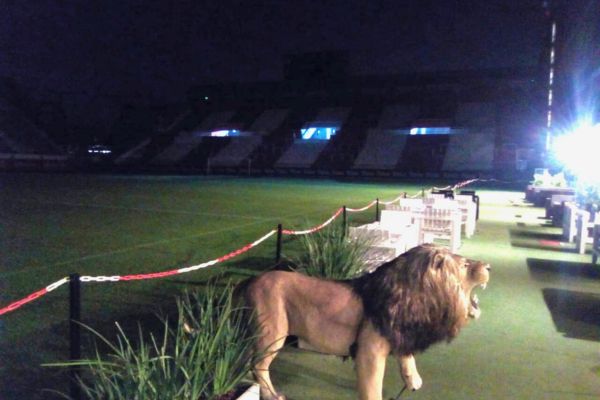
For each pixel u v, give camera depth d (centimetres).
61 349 512
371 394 335
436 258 323
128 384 299
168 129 7719
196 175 5069
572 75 2388
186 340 349
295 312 362
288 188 3250
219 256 1003
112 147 7656
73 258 961
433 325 320
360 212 1838
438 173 5434
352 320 344
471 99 6994
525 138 5953
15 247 1065
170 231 1320
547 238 1350
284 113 7588
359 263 631
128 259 961
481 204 2352
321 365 487
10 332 561
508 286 832
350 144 6462
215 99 8331
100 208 1845
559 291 803
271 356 368
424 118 6719
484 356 527
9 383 434
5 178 3725
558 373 486
